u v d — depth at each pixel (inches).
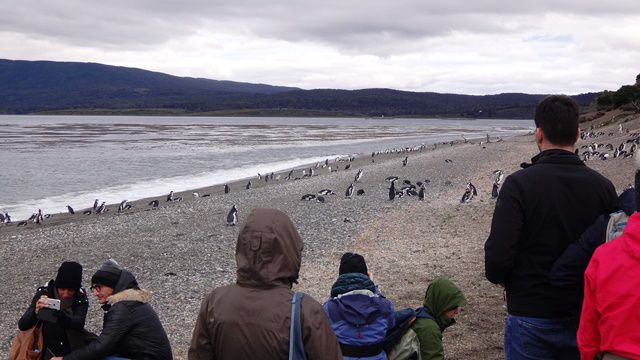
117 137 4183.1
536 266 166.6
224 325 141.2
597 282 135.1
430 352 215.6
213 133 4977.9
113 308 227.0
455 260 625.6
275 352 138.5
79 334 252.5
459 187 1389.0
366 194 1334.9
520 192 167.0
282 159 2546.8
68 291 251.3
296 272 149.9
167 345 235.6
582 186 166.1
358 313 197.8
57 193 1534.2
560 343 165.0
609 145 2025.1
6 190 1573.6
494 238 167.2
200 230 952.9
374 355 197.5
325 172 1947.6
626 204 156.2
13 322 518.9
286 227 148.3
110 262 239.3
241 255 146.6
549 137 172.7
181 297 567.8
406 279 557.6
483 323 397.1
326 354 140.8
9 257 794.2
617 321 131.4
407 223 906.1
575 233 164.9
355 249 734.5
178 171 2042.3
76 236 925.2
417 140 4239.7
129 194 1514.5
